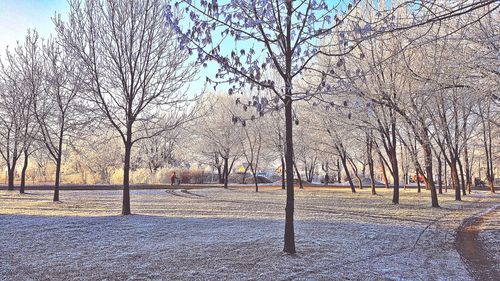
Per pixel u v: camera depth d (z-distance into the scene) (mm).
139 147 49781
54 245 9758
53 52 21938
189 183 50656
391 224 13773
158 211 17641
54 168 49188
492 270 7727
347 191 35219
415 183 59156
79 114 20797
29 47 24422
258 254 8703
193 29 7609
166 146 53438
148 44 16516
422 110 18266
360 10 12477
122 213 16125
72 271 7344
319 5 8383
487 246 10125
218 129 38594
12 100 27078
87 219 14383
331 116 22109
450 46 11125
